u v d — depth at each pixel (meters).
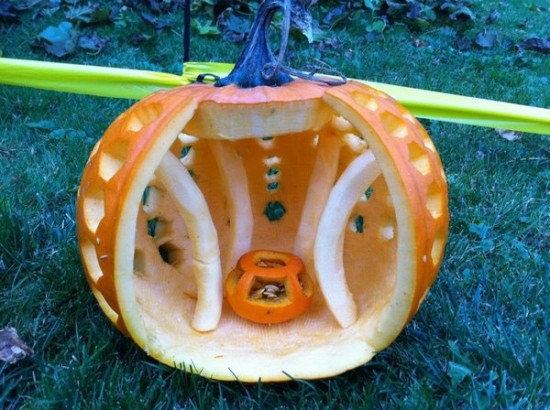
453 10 2.18
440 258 0.60
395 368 0.63
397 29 2.04
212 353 0.61
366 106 0.59
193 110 0.55
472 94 1.49
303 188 0.75
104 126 1.17
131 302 0.56
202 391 0.59
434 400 0.58
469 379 0.61
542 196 1.01
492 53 1.94
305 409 0.58
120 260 0.55
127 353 0.64
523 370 0.61
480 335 0.67
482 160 1.11
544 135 1.23
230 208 0.70
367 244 0.69
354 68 1.59
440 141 1.17
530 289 0.76
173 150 0.70
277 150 0.74
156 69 1.49
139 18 1.81
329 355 0.59
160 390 0.59
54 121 1.18
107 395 0.57
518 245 0.85
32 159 1.04
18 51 1.55
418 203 0.54
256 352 0.61
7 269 0.76
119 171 0.54
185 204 0.62
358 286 0.69
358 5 2.10
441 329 0.68
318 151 0.69
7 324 0.67
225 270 0.70
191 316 0.66
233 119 0.56
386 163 0.54
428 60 1.77
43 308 0.70
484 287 0.76
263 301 0.65
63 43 1.54
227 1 1.95
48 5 1.87
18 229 0.81
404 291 0.56
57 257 0.78
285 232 0.77
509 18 2.39
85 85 1.12
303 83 0.59
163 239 0.71
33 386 0.60
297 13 0.60
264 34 0.61
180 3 1.96
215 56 1.61
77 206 0.60
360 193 0.63
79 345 0.64
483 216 0.93
